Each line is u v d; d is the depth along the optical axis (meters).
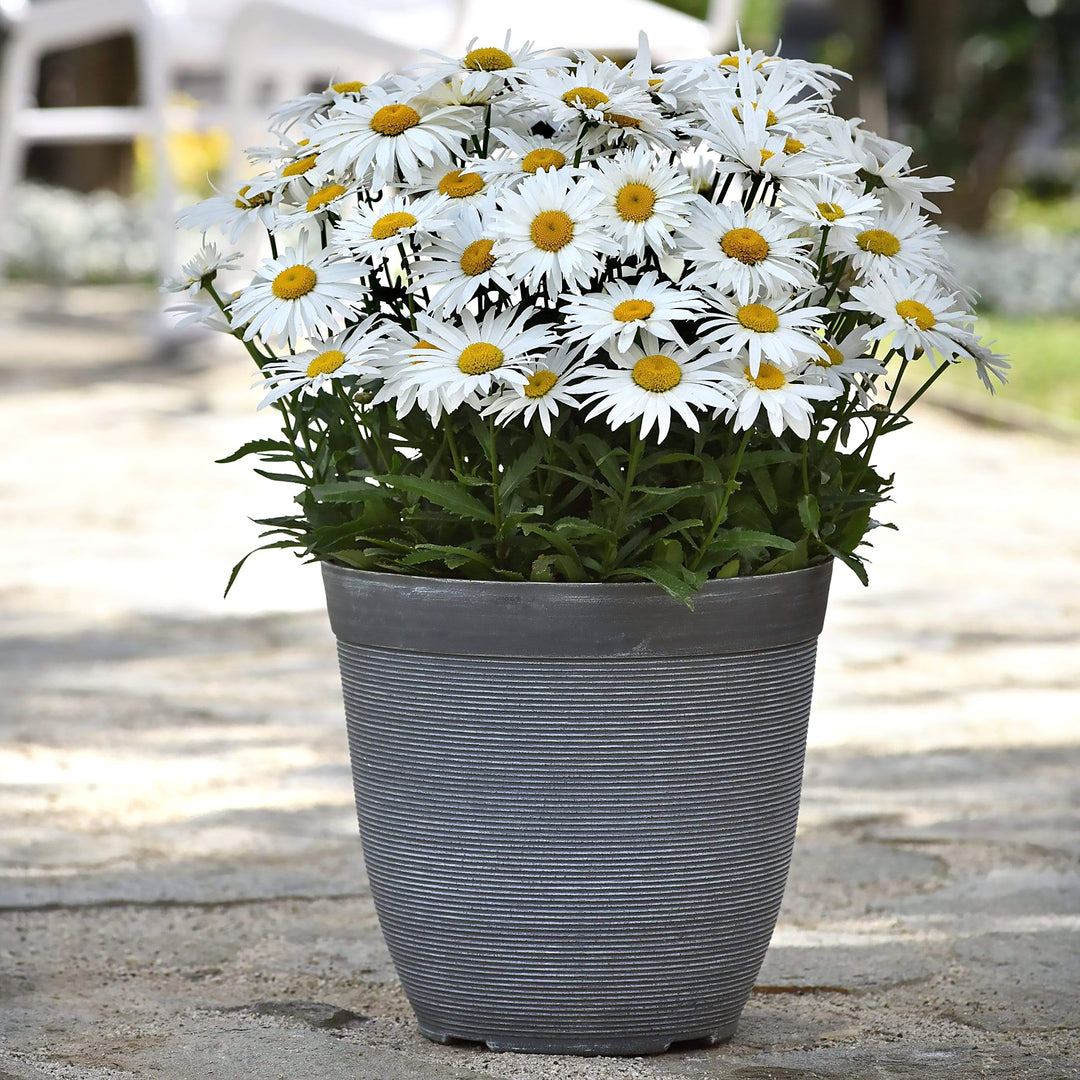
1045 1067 3.05
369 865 3.08
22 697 4.26
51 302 14.56
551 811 3.01
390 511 3.02
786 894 3.47
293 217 3.03
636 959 3.03
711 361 2.93
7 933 3.36
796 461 3.01
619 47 9.55
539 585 2.98
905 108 15.12
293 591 5.54
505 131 3.03
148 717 4.09
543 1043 3.06
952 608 5.31
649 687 2.99
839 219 2.98
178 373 10.45
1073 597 5.45
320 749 3.94
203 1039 3.11
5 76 11.28
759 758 3.03
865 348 3.04
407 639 3.01
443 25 9.18
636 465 2.96
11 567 5.82
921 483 7.43
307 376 2.97
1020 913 3.41
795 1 25.19
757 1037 3.12
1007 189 19.55
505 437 3.01
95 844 3.59
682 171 3.08
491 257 2.96
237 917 3.40
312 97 3.12
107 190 19.11
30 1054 3.08
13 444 8.22
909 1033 3.13
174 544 6.21
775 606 3.01
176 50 10.61
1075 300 12.50
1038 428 8.62
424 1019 3.09
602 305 2.94
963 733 4.02
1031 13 14.16
